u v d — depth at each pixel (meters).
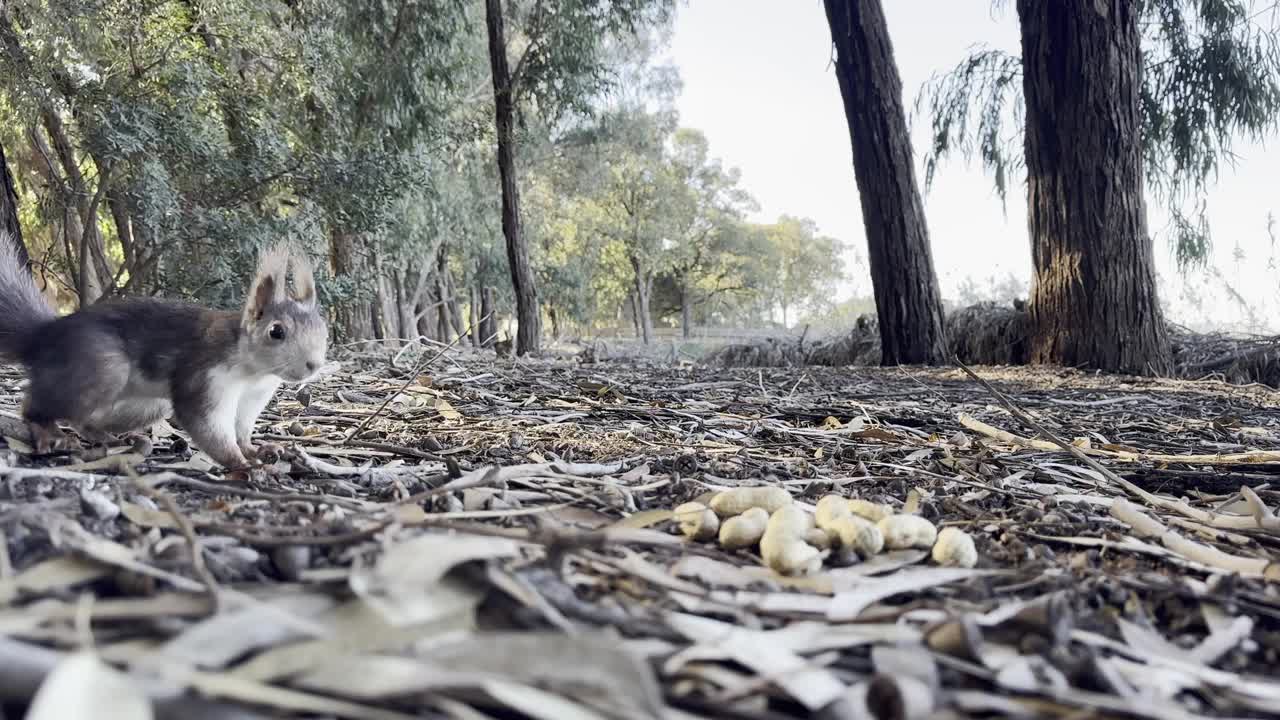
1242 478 0.63
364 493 0.51
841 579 0.37
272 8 2.86
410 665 0.23
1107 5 1.78
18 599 0.27
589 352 2.18
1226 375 1.79
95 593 0.28
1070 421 1.01
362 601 0.27
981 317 2.32
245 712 0.21
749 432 0.85
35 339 0.57
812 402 1.12
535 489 0.52
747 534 0.41
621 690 0.23
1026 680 0.26
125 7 2.45
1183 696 0.27
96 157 2.52
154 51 2.59
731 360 2.95
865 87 2.15
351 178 2.92
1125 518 0.48
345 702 0.22
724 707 0.24
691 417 0.92
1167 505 0.55
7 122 2.66
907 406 1.11
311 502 0.45
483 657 0.24
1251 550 0.46
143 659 0.22
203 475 0.54
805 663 0.26
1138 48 1.82
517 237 3.02
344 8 3.17
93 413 0.57
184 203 2.71
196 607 0.26
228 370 0.55
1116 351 1.79
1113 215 1.80
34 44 2.42
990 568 0.40
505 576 0.29
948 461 0.69
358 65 3.19
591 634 0.27
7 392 0.89
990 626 0.30
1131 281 1.80
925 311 2.17
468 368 1.50
